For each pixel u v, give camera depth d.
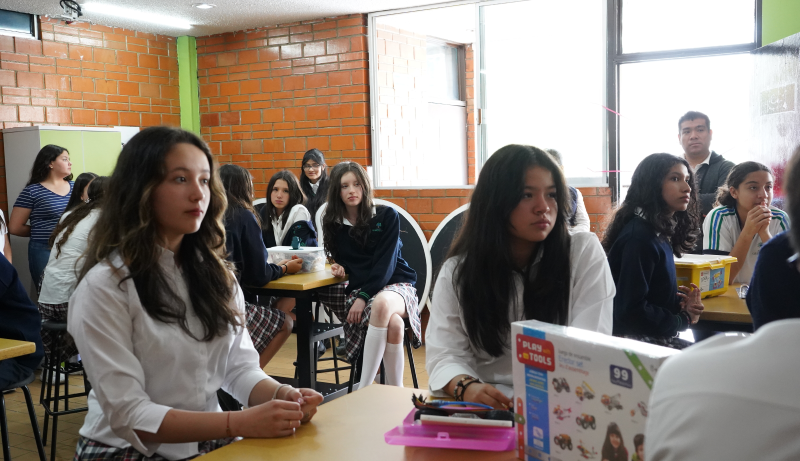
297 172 5.73
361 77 5.34
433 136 5.57
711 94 4.34
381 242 3.41
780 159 3.73
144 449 1.28
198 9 5.16
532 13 4.83
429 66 5.48
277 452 1.16
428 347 1.52
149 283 1.35
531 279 1.50
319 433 1.25
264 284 3.10
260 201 5.77
